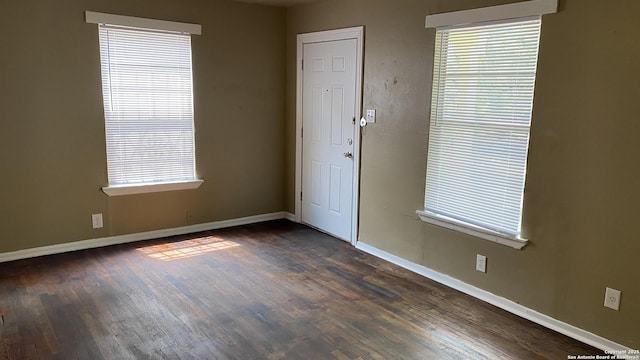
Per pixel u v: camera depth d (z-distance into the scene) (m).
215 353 2.57
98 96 4.07
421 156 3.65
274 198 5.35
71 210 4.11
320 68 4.64
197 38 4.51
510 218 3.08
